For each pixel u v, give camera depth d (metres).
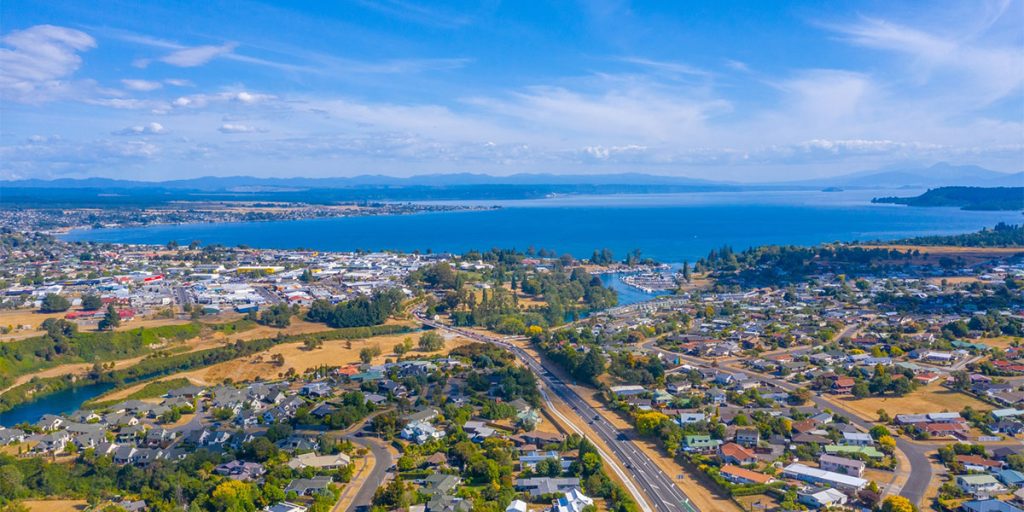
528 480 158.25
